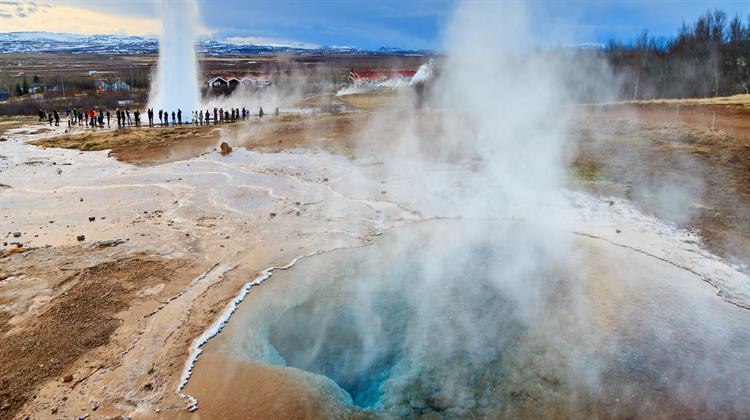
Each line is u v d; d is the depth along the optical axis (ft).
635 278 30.63
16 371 20.93
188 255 33.14
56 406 19.03
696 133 57.72
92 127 84.79
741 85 107.76
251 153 62.18
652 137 59.57
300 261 32.96
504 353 23.73
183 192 46.78
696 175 47.26
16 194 45.73
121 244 34.60
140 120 94.12
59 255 32.48
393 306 28.02
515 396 20.83
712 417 19.38
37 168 55.01
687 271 31.27
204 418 18.63
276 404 19.22
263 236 36.76
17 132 79.66
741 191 42.63
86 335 23.59
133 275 29.94
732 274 30.58
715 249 33.71
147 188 47.91
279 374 21.11
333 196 46.01
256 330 25.03
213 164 56.95
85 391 19.90
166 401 19.48
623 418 19.42
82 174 52.90
